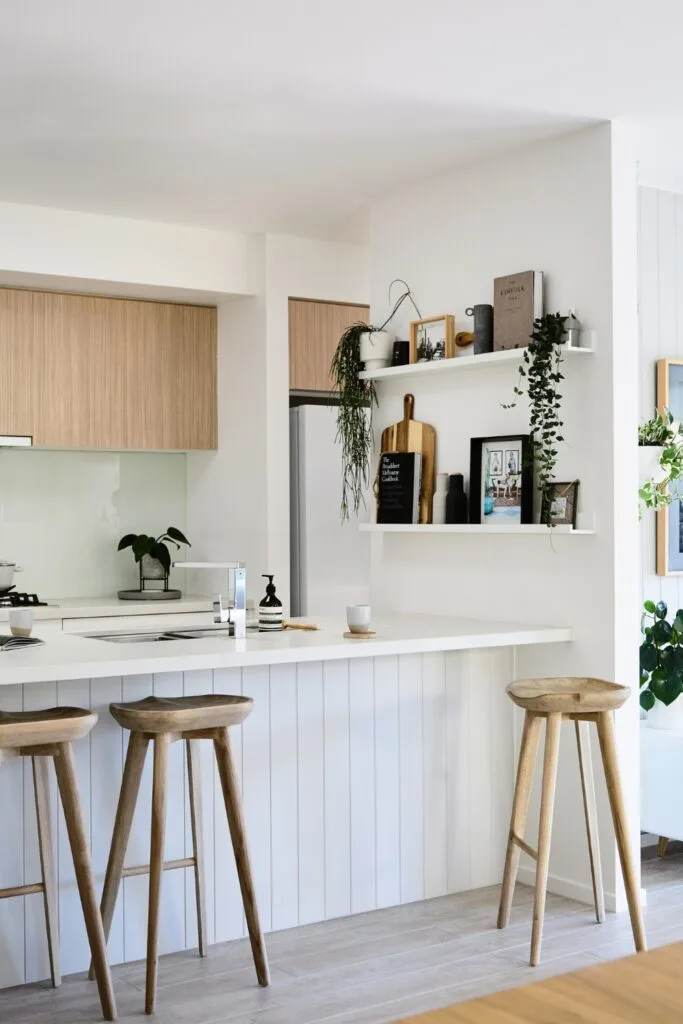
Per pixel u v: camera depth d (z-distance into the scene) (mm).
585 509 4094
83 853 3068
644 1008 1755
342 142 4230
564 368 4168
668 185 4898
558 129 4105
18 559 5840
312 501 5656
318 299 5699
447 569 4691
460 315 4609
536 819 4305
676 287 5012
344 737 3992
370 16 3172
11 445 5305
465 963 3502
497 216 4441
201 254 5438
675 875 4426
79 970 3475
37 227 5043
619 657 4020
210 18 3176
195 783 3520
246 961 3545
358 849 4012
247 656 3420
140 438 5672
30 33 3268
